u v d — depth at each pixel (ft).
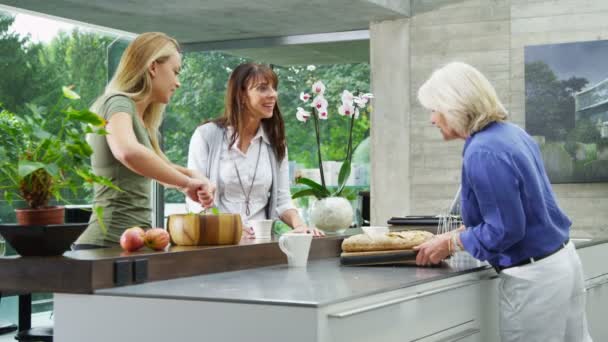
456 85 8.64
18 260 6.98
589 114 22.06
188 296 6.54
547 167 22.40
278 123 11.18
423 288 7.75
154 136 9.12
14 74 22.00
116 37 25.21
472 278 8.91
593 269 12.68
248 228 10.00
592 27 22.17
